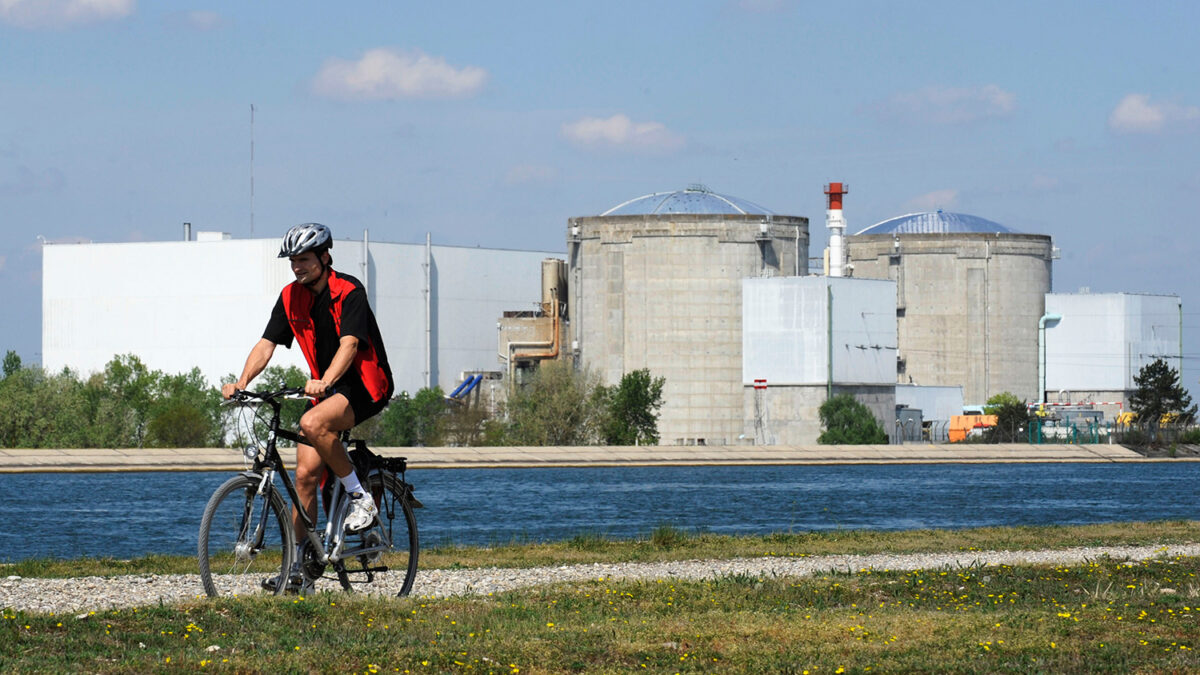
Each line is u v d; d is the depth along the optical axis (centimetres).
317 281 1370
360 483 1427
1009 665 1232
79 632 1276
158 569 2602
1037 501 8381
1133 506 7788
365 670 1153
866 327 19288
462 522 6406
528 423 16788
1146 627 1460
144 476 12394
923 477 12800
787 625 1453
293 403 8606
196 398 16475
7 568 2616
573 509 7594
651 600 1734
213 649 1213
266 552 1431
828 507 7738
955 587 2011
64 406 14988
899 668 1218
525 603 1656
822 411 18225
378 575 2116
